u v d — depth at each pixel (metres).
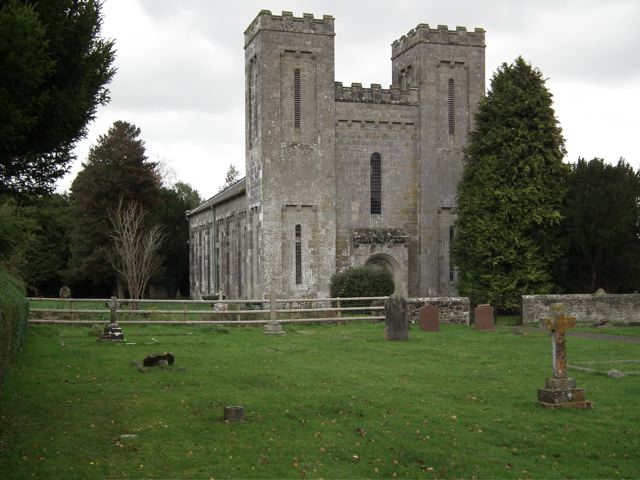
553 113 44.38
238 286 57.19
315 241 46.38
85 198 66.75
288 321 33.38
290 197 46.06
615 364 20.62
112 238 61.50
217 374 18.91
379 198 48.50
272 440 12.35
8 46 13.12
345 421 13.78
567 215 43.22
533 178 43.41
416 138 49.00
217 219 67.31
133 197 67.19
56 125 15.95
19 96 14.15
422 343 26.39
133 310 34.47
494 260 42.50
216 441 12.24
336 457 11.45
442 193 49.03
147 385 17.09
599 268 43.72
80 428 12.91
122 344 25.06
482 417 14.02
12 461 10.74
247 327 32.34
